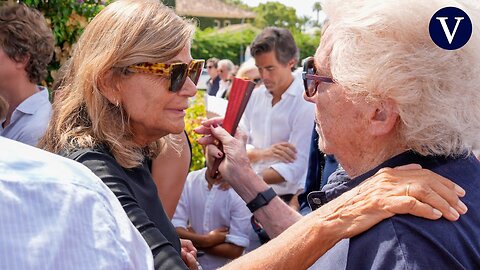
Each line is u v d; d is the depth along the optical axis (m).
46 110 2.58
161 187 2.27
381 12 1.31
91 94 1.68
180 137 2.26
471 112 1.34
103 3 3.53
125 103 1.71
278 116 3.89
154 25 1.69
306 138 3.79
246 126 4.17
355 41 1.35
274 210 2.14
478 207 1.33
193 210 3.53
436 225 1.24
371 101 1.36
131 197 1.56
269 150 3.75
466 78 1.31
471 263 1.25
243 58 29.94
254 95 4.14
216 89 12.71
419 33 1.29
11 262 0.83
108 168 1.59
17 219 0.85
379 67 1.30
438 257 1.21
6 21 2.51
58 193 0.89
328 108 1.46
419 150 1.36
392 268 1.22
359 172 1.48
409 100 1.29
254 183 2.18
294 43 3.93
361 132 1.42
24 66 2.59
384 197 1.28
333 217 1.35
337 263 1.39
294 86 3.87
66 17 3.31
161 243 1.46
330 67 1.45
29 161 0.91
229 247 3.43
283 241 1.39
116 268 0.90
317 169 2.87
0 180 0.86
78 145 1.64
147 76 1.69
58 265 0.85
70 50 3.41
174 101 1.75
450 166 1.37
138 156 1.73
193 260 2.10
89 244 0.89
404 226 1.24
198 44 28.88
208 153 2.32
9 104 2.61
